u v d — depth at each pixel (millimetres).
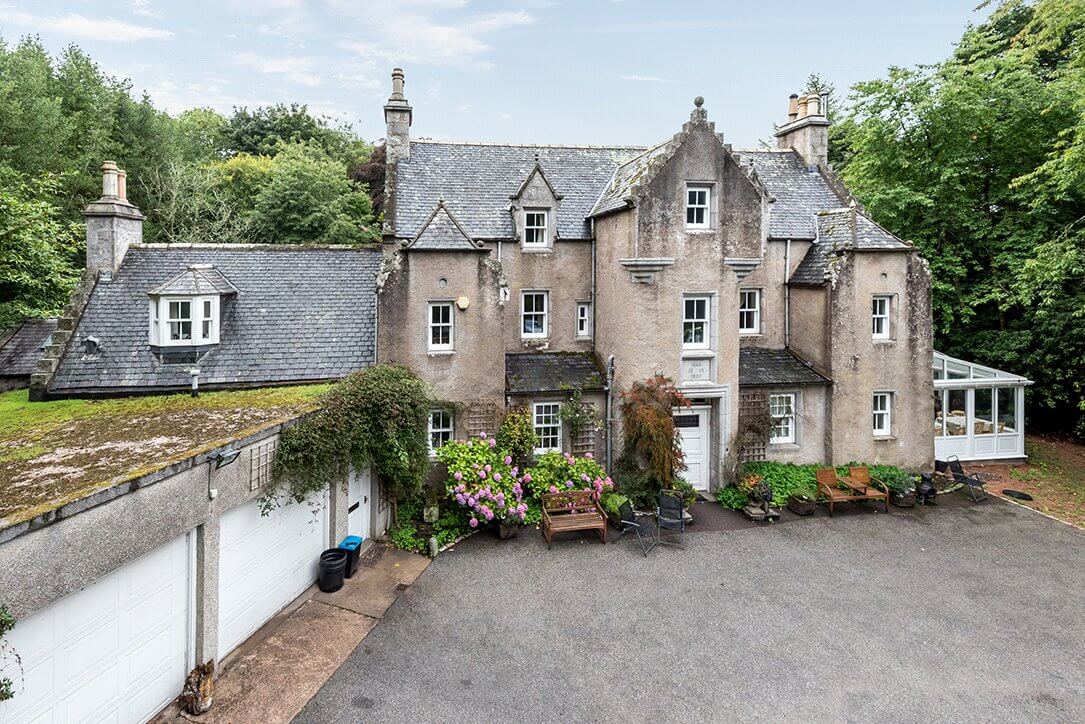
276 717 8453
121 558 7309
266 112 56594
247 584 10234
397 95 19875
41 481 7262
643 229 16734
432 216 16312
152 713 8312
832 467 18281
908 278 18844
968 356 26406
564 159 21641
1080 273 22609
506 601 11820
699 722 8594
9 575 5906
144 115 35688
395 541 14258
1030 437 24844
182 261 17719
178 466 8172
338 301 17688
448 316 16359
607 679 9508
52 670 6762
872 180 25828
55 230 22094
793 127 23750
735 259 17359
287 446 10688
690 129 16922
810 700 9078
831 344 18391
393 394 13117
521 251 18938
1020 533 15242
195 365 15344
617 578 12852
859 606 11750
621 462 17172
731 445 17812
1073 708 8891
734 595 12172
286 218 37062
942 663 9961
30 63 29062
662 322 17141
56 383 14367
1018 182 19969
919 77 24438
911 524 15859
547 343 19312
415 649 10164
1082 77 20391
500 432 16297
